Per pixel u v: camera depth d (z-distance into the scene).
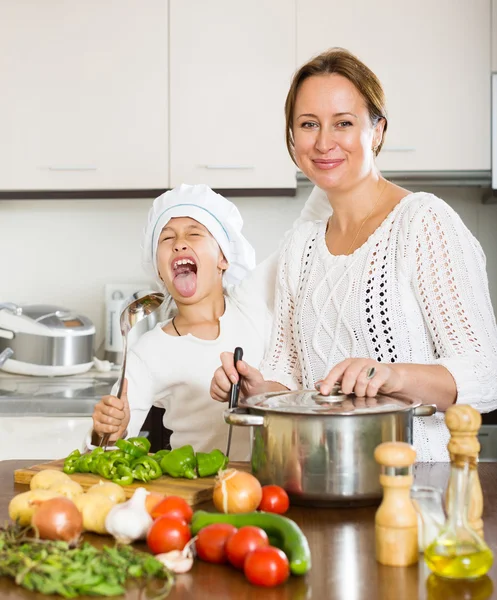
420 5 2.86
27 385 2.81
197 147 2.92
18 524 1.04
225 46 2.90
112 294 3.19
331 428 1.06
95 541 1.01
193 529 0.97
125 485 1.19
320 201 1.91
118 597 0.84
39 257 3.26
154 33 2.91
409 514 0.91
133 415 1.74
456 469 0.88
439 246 1.38
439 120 2.88
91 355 2.99
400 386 1.22
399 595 0.83
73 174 2.95
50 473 1.19
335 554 0.95
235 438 1.75
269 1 2.88
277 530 0.91
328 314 1.48
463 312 1.35
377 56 2.87
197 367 1.76
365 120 1.44
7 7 2.93
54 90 2.93
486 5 2.86
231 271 1.92
